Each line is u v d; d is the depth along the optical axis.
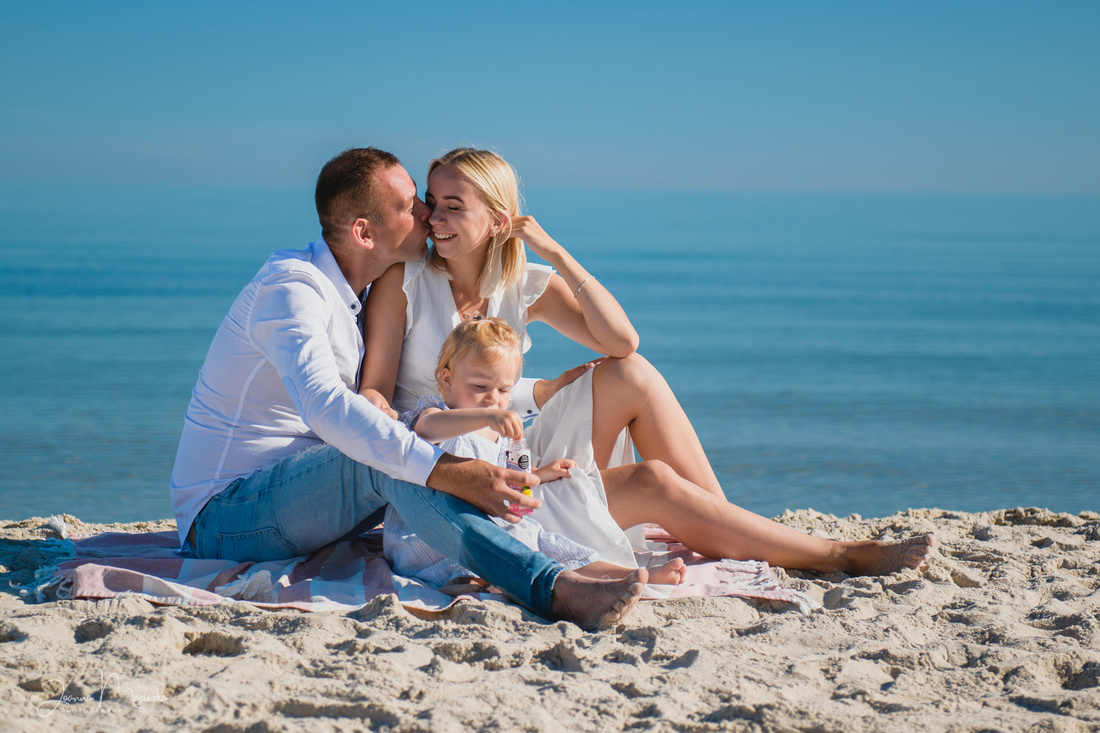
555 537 3.20
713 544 3.53
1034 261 143.62
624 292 86.12
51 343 42.69
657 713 2.16
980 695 2.36
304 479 3.23
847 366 41.44
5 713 2.04
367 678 2.31
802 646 2.73
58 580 3.09
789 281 101.50
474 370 3.41
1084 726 2.12
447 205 3.69
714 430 26.23
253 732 2.03
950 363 42.44
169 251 139.62
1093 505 17.91
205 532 3.44
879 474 20.64
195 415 3.52
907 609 3.07
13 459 19.55
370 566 3.31
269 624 2.76
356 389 3.72
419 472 2.98
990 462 22.12
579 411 3.61
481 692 2.24
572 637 2.70
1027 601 3.26
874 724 2.11
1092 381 37.25
